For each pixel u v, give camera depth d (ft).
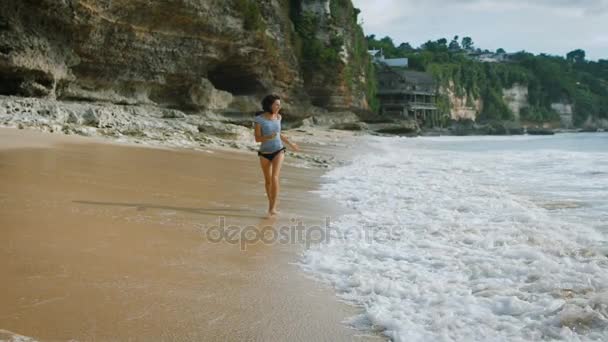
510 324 11.05
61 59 80.48
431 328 10.89
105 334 10.09
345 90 188.55
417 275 14.30
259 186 31.96
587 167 49.44
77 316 10.77
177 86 109.70
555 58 550.36
